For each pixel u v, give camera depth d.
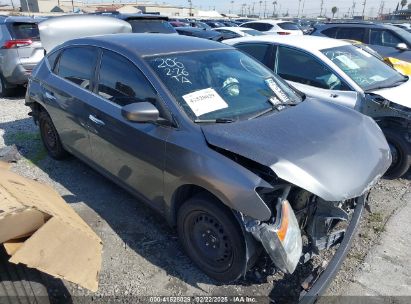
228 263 2.62
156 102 2.96
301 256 2.57
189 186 2.78
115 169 3.50
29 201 2.04
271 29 16.92
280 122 2.87
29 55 7.60
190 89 3.02
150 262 3.00
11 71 7.58
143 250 3.13
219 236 2.61
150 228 3.43
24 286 2.09
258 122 2.84
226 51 3.67
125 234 3.33
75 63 3.97
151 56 3.21
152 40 3.58
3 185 2.20
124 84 3.28
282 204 2.37
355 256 3.14
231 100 3.10
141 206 3.77
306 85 4.93
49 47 5.20
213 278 2.80
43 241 1.86
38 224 1.93
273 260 2.30
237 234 2.47
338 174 2.46
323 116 3.10
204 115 2.87
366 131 3.05
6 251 1.83
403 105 4.25
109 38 3.71
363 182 2.53
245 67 3.58
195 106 2.91
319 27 10.40
